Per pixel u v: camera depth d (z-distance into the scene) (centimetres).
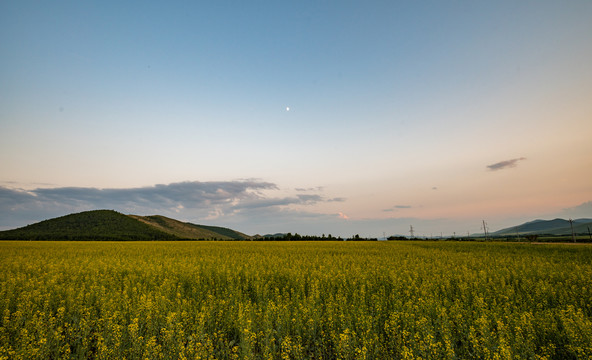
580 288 1127
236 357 567
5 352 558
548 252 2895
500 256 2462
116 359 562
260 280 1252
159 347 576
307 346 651
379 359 570
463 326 693
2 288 1022
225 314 805
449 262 1962
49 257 2305
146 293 1056
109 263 1836
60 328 653
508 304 859
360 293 1013
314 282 1165
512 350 566
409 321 695
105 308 823
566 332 641
